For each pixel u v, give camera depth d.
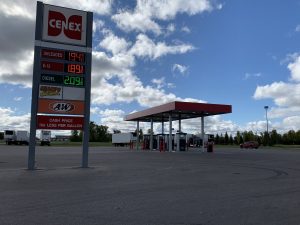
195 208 8.16
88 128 19.33
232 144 117.38
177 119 55.84
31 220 6.94
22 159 25.95
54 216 7.29
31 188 11.16
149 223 6.77
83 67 19.45
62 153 36.75
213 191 10.69
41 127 18.27
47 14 18.89
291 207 8.32
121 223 6.75
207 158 29.30
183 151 47.16
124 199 9.27
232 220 7.04
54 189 10.96
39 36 18.62
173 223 6.78
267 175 15.59
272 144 104.06
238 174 15.92
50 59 18.75
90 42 19.69
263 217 7.30
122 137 84.12
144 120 58.84
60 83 18.86
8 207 8.18
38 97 18.34
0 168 18.36
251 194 10.18
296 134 113.88
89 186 11.66
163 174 15.66
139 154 36.34
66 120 18.84
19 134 78.88
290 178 14.40
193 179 13.80
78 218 7.13
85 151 19.16
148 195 9.91
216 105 41.94
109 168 18.58
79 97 19.25
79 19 19.55
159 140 51.03
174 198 9.45
